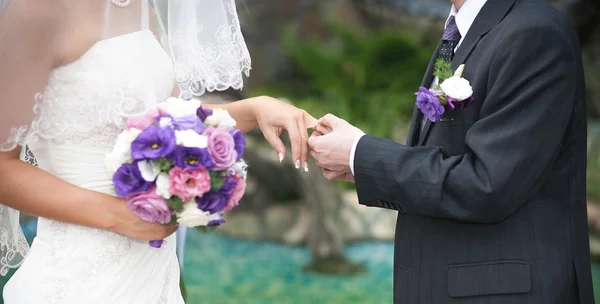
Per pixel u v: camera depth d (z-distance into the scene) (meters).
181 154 2.48
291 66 11.55
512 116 2.59
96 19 2.69
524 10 2.71
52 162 2.74
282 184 9.09
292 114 3.13
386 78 10.64
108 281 2.73
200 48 2.99
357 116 10.33
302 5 12.23
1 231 2.96
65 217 2.66
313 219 8.39
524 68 2.61
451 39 2.91
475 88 2.70
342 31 11.11
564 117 2.63
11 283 2.80
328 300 6.89
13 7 2.59
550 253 2.68
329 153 2.85
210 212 2.56
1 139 2.59
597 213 8.74
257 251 8.63
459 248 2.75
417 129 3.01
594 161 9.52
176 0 2.95
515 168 2.55
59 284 2.70
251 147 8.90
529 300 2.64
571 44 2.68
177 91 3.12
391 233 8.66
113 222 2.67
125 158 2.52
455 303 2.73
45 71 2.62
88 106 2.65
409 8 11.73
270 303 6.81
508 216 2.69
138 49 2.74
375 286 7.34
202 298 6.95
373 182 2.75
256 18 11.98
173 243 3.04
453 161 2.66
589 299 2.78
